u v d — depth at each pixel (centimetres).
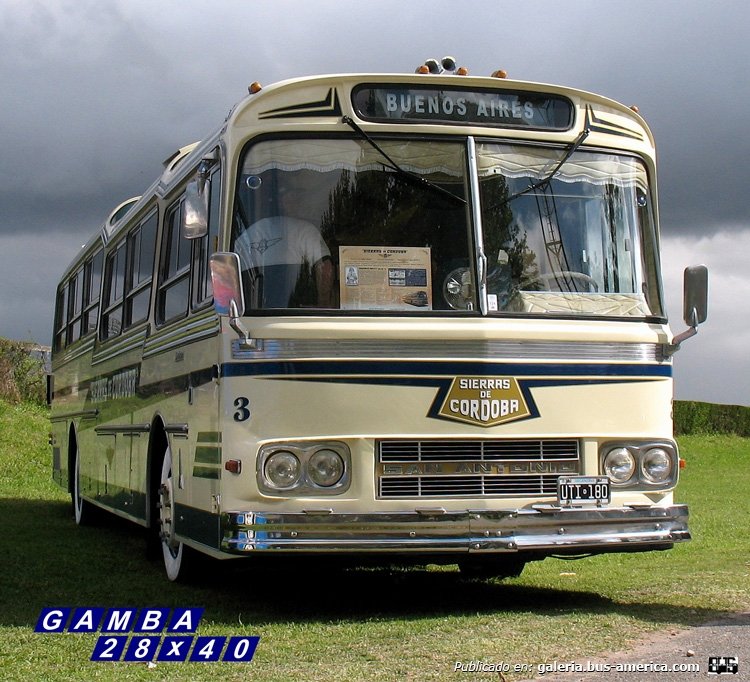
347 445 736
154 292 1034
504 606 812
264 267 751
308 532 716
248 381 738
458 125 788
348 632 698
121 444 1172
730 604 809
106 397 1283
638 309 812
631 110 842
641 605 812
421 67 805
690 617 750
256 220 758
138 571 1014
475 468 750
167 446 962
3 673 612
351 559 775
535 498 759
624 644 654
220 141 793
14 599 847
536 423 762
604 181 820
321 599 849
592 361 781
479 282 766
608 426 782
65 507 1764
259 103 769
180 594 873
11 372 2902
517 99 806
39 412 2752
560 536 752
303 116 770
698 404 4159
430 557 792
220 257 726
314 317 744
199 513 810
